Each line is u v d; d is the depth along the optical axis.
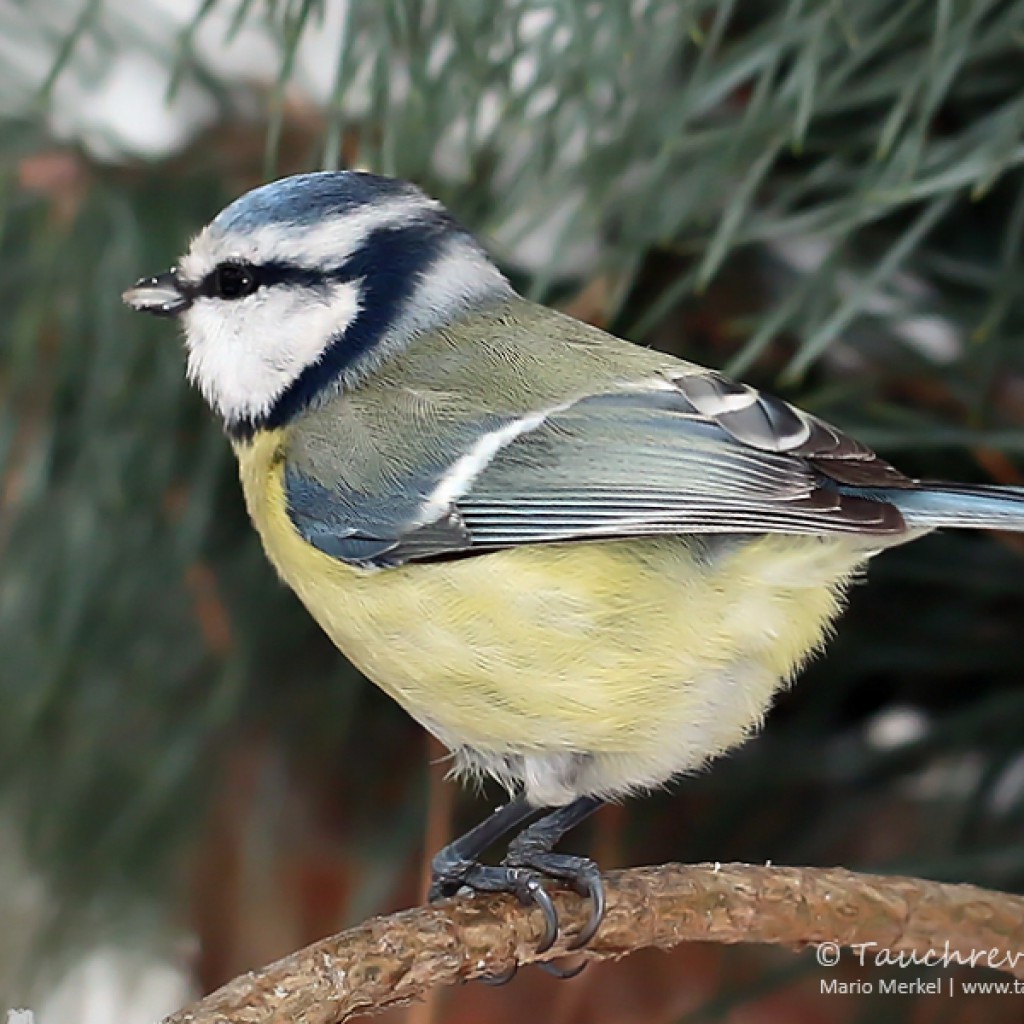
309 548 2.19
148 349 2.21
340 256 2.20
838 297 2.20
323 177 2.20
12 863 2.22
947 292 2.21
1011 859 2.20
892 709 2.22
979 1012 2.20
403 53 2.19
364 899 2.21
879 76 2.19
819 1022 2.21
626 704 2.18
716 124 2.21
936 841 2.21
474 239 2.20
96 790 2.22
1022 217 2.19
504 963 2.17
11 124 2.21
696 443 2.18
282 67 2.18
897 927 2.17
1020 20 2.18
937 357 2.20
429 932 2.16
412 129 2.19
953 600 2.21
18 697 2.21
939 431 2.19
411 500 2.19
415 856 2.21
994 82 2.20
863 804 2.21
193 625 2.21
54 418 2.21
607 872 2.17
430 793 2.21
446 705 2.19
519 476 2.19
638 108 2.19
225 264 2.20
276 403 2.20
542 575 2.18
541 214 2.19
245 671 2.21
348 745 2.22
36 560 2.21
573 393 2.19
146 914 2.22
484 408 2.19
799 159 2.21
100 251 2.21
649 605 2.18
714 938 2.17
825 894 2.17
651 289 2.21
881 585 2.21
